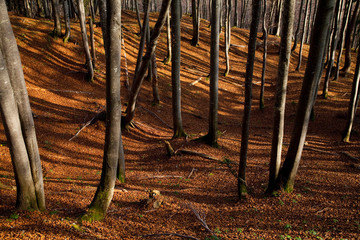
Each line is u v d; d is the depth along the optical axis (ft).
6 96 12.62
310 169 30.68
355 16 68.69
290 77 73.36
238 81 75.36
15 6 83.97
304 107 20.43
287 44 19.36
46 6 80.79
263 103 59.98
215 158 34.06
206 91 66.59
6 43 12.57
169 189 26.50
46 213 15.62
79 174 29.45
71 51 58.95
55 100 45.80
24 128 13.99
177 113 39.86
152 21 94.27
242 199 22.68
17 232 12.92
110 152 16.70
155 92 52.95
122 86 55.93
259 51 94.38
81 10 48.98
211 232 16.83
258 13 17.79
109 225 16.80
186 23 104.42
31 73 49.49
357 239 15.35
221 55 88.58
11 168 27.86
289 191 23.17
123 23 85.76
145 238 15.53
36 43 56.08
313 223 18.20
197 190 26.27
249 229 17.57
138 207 21.27
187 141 39.19
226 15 72.59
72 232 14.32
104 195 17.51
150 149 38.47
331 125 47.03
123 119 42.98
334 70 71.77
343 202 21.34
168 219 19.30
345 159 34.06
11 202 16.30
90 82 53.47
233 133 46.60
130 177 29.73
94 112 45.19
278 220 18.97
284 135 44.88
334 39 53.98
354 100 37.73
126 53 67.10
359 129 44.14
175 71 37.40
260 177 28.78
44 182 24.95
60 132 38.45
